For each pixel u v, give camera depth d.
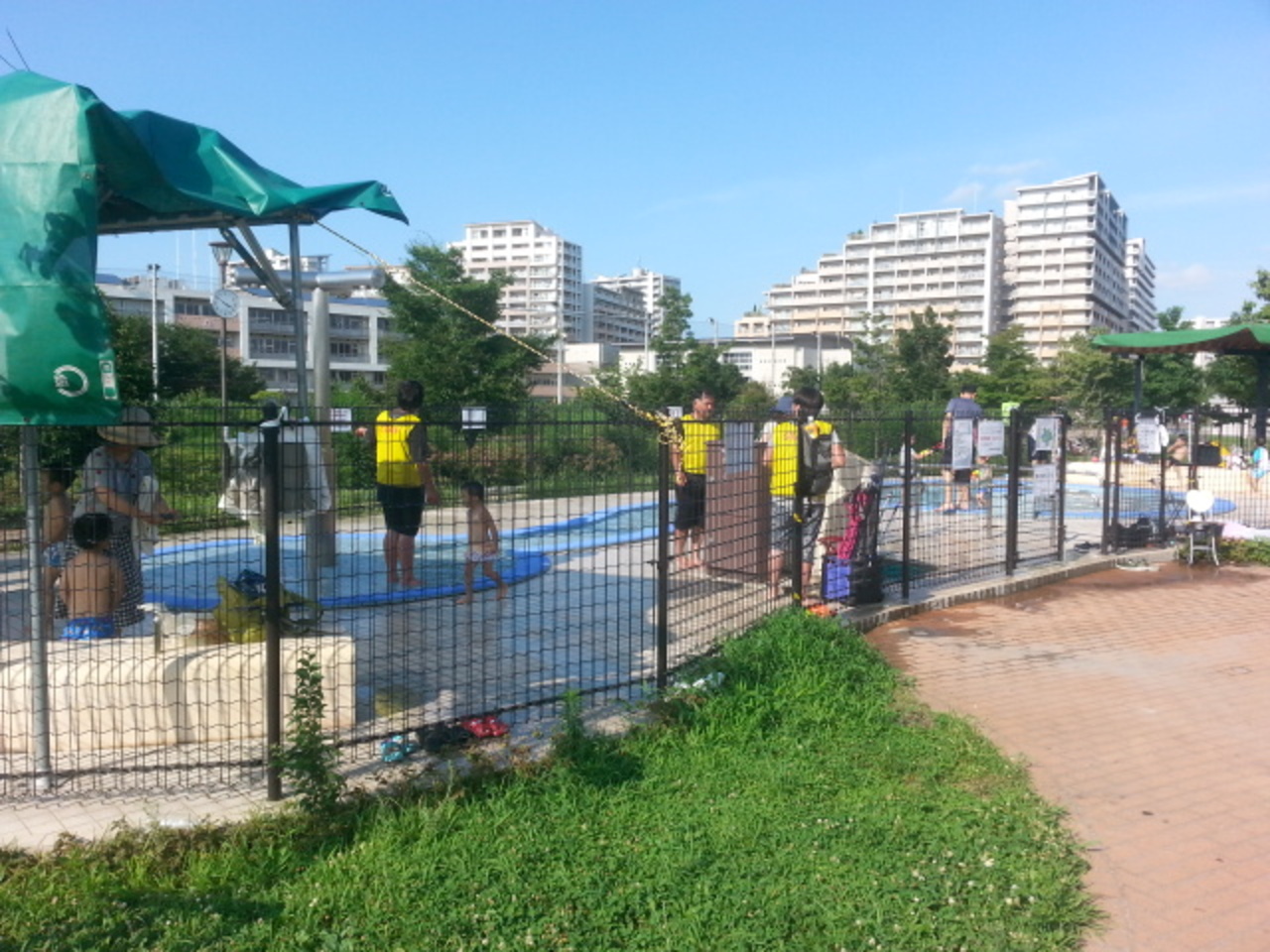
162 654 5.01
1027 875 3.75
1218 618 8.42
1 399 3.73
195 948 3.14
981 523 10.34
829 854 3.88
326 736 4.36
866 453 11.05
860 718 5.46
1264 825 4.36
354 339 88.88
